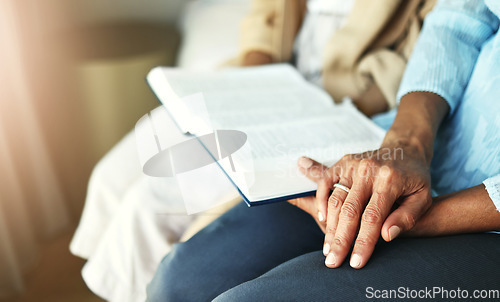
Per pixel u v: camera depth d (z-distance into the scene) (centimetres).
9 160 108
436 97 58
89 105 133
